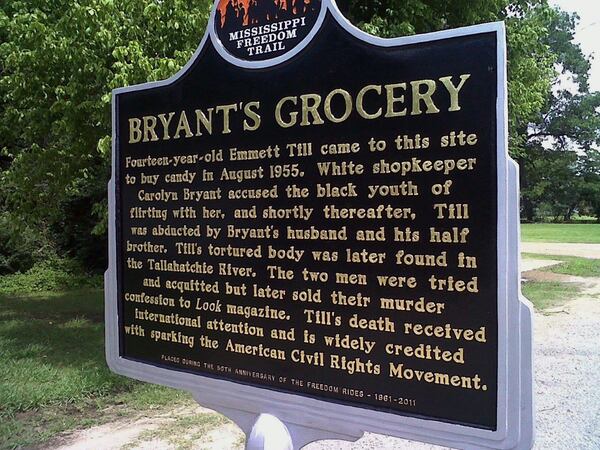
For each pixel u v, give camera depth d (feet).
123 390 19.71
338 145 8.82
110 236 11.57
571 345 25.91
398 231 8.31
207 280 10.24
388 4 28.78
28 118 26.21
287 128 9.32
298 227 9.21
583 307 35.50
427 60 8.09
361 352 8.63
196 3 22.91
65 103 23.36
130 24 22.71
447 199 7.95
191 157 10.41
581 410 17.70
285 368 9.36
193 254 10.42
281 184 9.39
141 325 11.16
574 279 48.01
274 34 9.46
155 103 10.89
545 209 196.13
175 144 10.64
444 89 7.96
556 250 76.02
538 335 27.99
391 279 8.37
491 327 7.65
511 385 7.52
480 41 7.72
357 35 8.63
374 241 8.51
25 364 22.59
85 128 24.66
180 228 10.58
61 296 41.27
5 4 31.14
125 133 11.32
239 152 9.83
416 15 29.09
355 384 8.68
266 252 9.55
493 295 7.63
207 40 10.18
